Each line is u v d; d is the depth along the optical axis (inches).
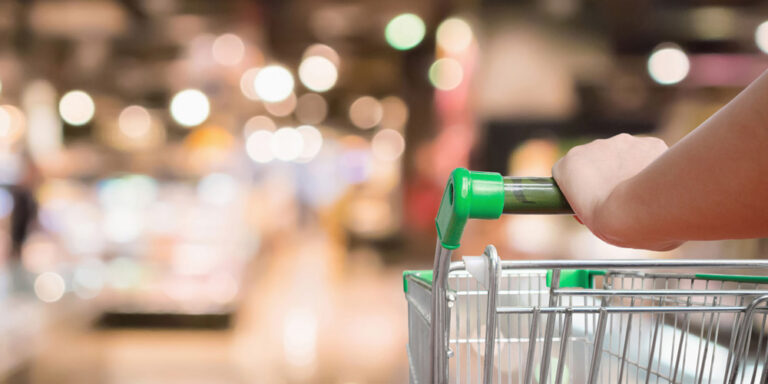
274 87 746.2
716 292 29.8
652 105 402.9
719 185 19.7
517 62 422.6
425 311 38.3
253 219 408.2
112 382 182.1
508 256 289.1
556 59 415.8
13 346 209.3
